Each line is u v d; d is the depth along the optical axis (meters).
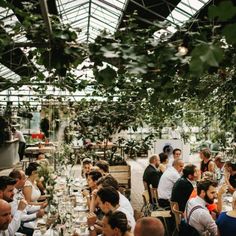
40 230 4.98
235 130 7.21
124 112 9.23
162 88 2.90
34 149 15.57
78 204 6.80
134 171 15.34
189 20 2.87
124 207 4.78
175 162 7.60
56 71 2.86
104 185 5.20
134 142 10.52
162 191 7.30
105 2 8.59
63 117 10.18
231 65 2.56
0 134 10.77
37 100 10.35
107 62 2.63
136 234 2.89
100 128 9.59
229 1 1.08
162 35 2.68
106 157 10.53
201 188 4.87
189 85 3.26
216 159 8.52
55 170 8.56
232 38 1.17
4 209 3.64
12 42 2.92
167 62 2.51
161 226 2.90
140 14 8.55
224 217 3.91
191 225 4.77
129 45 2.57
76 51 2.74
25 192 6.43
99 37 2.69
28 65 4.71
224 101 7.14
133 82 4.00
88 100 10.50
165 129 14.39
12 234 4.58
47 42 2.88
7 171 14.21
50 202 5.41
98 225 5.04
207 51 1.29
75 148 10.38
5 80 5.57
